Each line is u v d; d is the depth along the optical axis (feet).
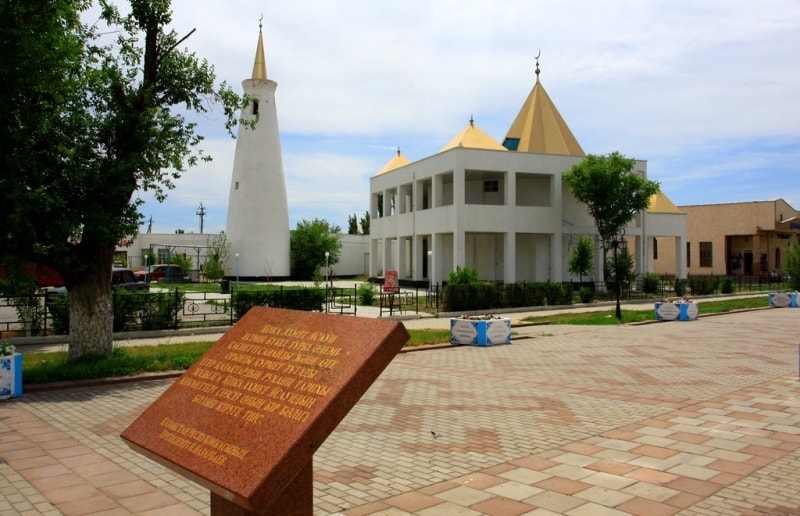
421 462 20.13
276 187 156.04
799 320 73.05
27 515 16.03
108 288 38.09
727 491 17.16
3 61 30.48
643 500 16.53
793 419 25.41
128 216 36.96
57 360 39.27
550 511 15.85
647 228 134.62
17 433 24.20
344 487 17.83
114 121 36.40
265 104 154.61
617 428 24.22
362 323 12.33
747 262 179.11
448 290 81.56
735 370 37.93
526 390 32.50
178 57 39.73
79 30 36.86
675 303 73.87
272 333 13.96
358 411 27.68
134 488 18.08
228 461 10.87
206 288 122.52
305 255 167.32
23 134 32.09
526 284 89.10
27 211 31.48
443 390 32.65
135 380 34.55
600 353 46.57
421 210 124.98
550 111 136.56
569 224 123.85
